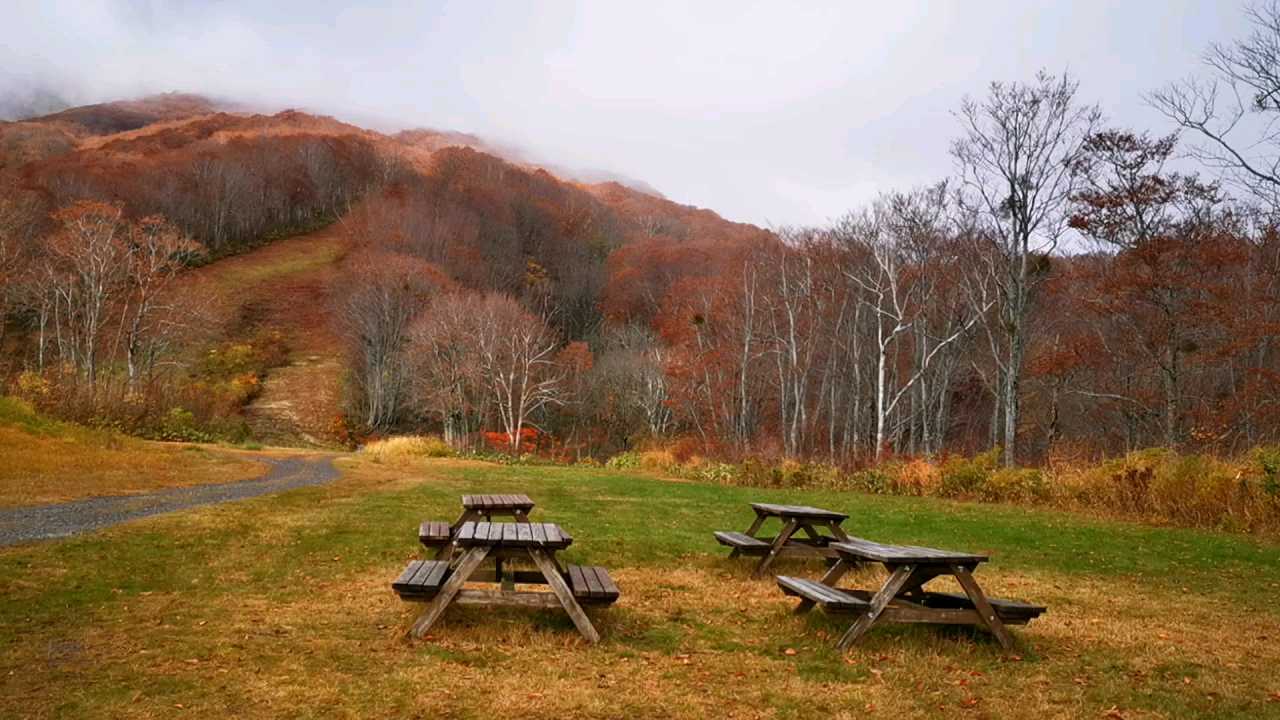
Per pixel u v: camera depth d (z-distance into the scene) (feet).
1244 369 110.73
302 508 42.45
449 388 199.72
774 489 72.08
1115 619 24.86
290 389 234.99
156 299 226.99
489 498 33.22
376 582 25.75
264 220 413.18
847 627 21.42
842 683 17.04
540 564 19.61
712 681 16.97
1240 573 34.53
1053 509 58.59
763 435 156.97
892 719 14.97
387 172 505.25
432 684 15.99
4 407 72.84
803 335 178.70
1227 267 107.55
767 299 180.14
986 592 28.81
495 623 20.42
